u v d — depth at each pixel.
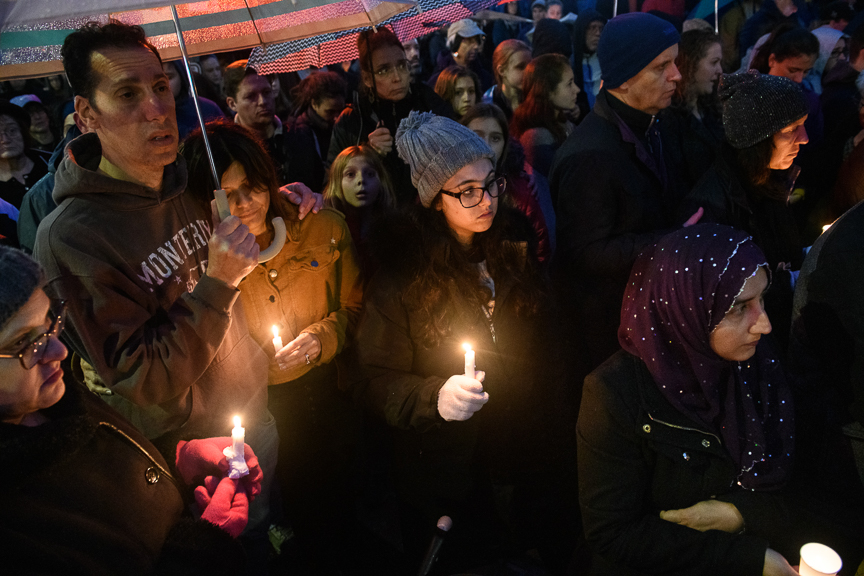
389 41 3.41
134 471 1.33
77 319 1.58
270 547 2.79
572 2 7.63
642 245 2.51
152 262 1.73
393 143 3.40
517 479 2.11
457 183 1.90
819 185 3.71
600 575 1.71
